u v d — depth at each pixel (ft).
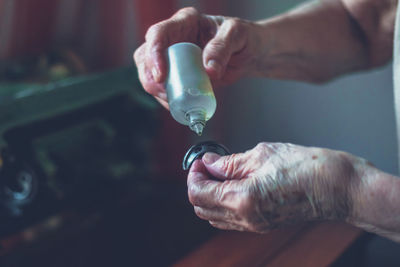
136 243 2.66
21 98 2.28
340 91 3.22
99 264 2.52
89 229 2.63
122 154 2.89
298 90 3.38
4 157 2.27
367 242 2.05
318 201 1.16
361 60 1.89
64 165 2.57
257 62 1.66
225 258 1.82
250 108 3.58
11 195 2.43
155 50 1.38
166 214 2.91
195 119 1.30
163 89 1.43
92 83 2.57
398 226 1.12
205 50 1.42
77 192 2.67
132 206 2.92
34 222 2.47
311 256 1.78
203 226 2.76
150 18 3.60
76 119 2.59
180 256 2.56
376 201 1.12
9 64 3.36
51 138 2.49
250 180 1.19
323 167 1.15
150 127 2.95
